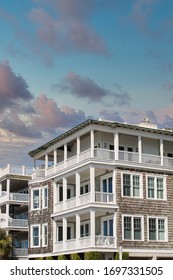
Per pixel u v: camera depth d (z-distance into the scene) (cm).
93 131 4581
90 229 4625
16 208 6656
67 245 4712
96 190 4866
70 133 4888
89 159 4475
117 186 4525
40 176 5469
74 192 5328
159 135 4884
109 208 4434
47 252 5075
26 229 6238
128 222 4494
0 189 6544
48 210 5191
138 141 4794
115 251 4344
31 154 5706
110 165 4556
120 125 4616
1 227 6197
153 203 4662
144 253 4478
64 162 5006
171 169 4838
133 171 4647
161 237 4628
